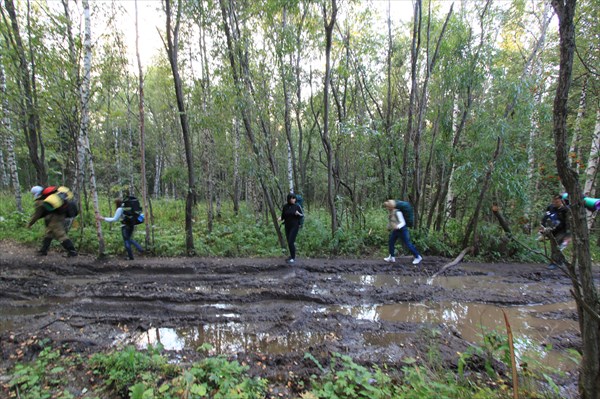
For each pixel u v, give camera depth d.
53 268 6.80
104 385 3.33
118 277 6.61
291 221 7.77
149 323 4.78
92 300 5.47
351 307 5.54
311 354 3.96
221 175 20.95
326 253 8.77
